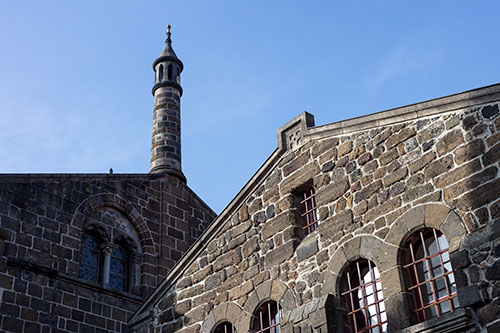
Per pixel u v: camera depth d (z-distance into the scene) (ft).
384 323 43.86
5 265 65.57
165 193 86.84
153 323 57.36
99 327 71.00
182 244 85.25
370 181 47.65
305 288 48.26
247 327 50.52
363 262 46.55
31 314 65.62
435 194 43.57
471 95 43.70
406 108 47.06
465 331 38.96
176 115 94.73
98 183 79.56
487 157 41.91
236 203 55.98
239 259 53.78
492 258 39.47
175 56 99.91
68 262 71.51
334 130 51.31
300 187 52.42
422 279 43.14
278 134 55.16
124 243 79.87
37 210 71.26
